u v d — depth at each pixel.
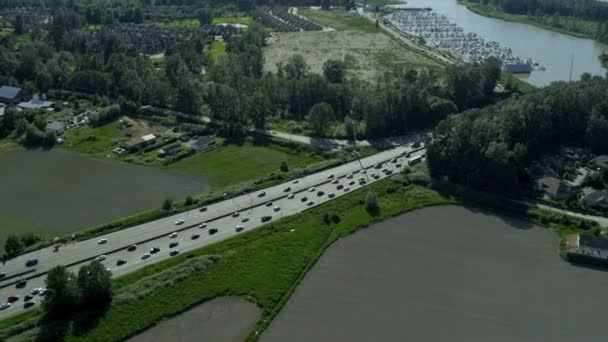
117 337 182.00
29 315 187.12
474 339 186.00
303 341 183.88
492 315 196.62
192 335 185.75
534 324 192.75
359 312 197.12
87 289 190.88
